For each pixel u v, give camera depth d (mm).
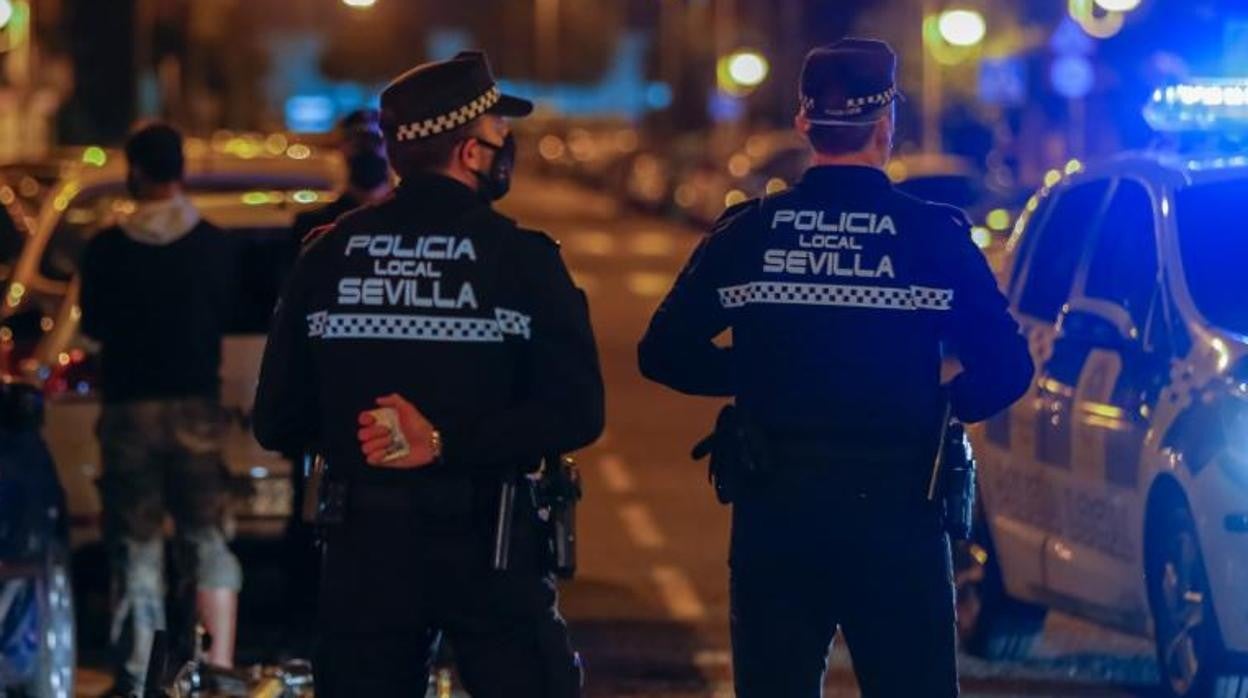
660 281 98812
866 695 15047
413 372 13828
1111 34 62906
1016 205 70062
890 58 14859
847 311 14594
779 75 152625
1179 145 24594
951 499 14594
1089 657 26453
